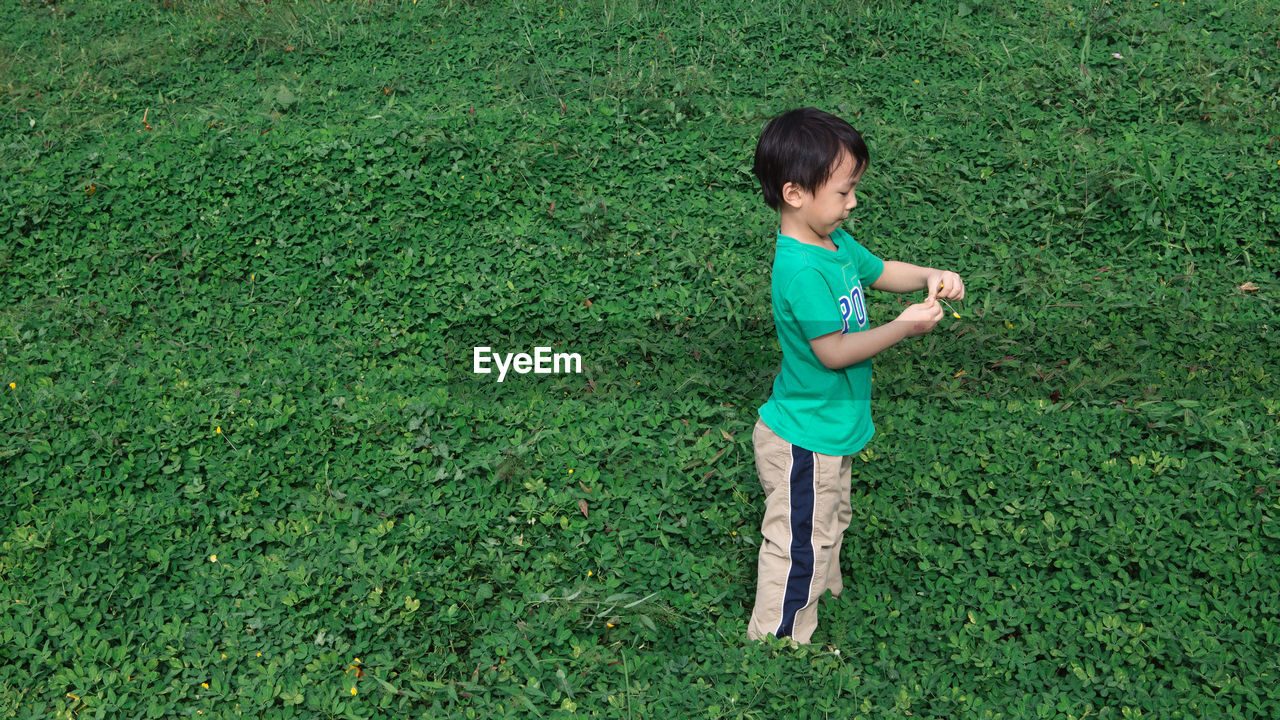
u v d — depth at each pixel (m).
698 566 3.56
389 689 3.06
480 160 5.82
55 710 3.01
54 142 6.30
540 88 6.84
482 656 3.24
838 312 2.83
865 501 3.78
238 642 3.24
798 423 2.94
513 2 8.09
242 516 3.77
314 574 3.45
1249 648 3.13
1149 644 3.14
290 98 6.72
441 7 8.27
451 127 6.09
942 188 5.77
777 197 2.84
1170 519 3.55
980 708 3.01
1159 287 5.09
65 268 5.34
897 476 3.88
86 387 4.36
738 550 3.69
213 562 3.59
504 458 3.99
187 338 4.94
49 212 5.58
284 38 7.84
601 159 6.06
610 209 5.63
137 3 8.95
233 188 5.73
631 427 4.25
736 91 6.78
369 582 3.41
